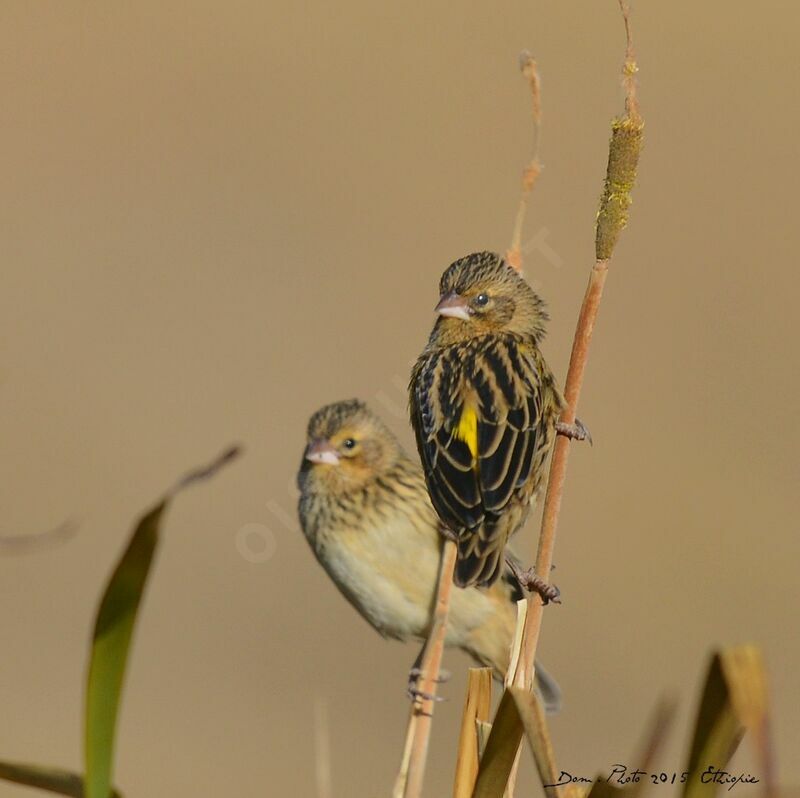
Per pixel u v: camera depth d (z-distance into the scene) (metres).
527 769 11.91
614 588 14.63
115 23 24.34
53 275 19.70
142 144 22.27
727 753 3.36
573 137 21.53
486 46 23.38
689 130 21.69
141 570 3.30
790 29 23.83
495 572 6.30
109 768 3.38
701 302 18.81
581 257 19.25
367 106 22.42
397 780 5.27
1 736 12.98
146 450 16.84
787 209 20.42
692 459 16.27
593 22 23.84
